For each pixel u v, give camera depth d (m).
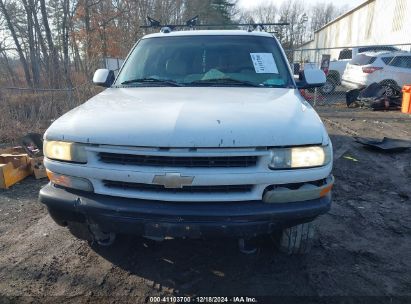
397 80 12.64
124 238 3.24
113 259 2.96
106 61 12.62
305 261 2.94
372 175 5.21
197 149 2.14
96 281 2.69
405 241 3.32
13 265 2.90
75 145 2.33
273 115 2.37
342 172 5.35
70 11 20.59
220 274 2.76
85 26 20.77
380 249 3.17
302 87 3.66
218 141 2.12
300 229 2.71
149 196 2.26
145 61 3.74
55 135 2.40
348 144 7.15
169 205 2.26
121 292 2.57
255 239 2.98
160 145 2.14
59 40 20.14
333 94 15.02
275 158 2.19
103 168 2.28
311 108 2.74
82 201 2.38
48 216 3.84
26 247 3.18
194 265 2.87
